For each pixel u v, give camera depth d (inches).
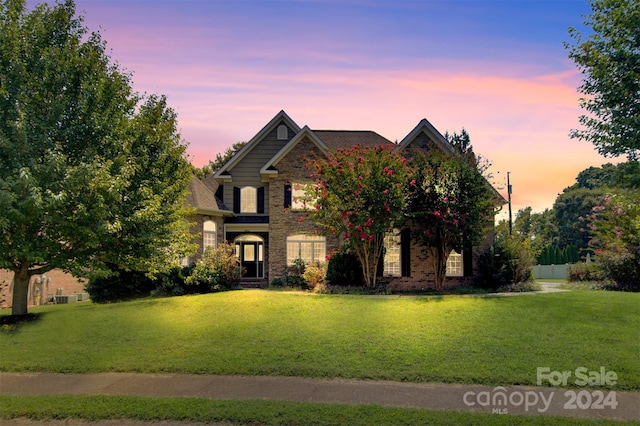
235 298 624.1
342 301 588.4
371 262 761.0
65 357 386.0
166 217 624.7
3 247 475.2
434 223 731.4
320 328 451.8
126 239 556.1
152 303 615.5
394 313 506.6
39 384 323.3
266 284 937.5
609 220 803.4
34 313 574.9
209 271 761.6
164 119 684.7
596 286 755.4
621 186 433.7
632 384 296.4
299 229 917.8
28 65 506.0
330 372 328.5
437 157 745.0
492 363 340.2
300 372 330.0
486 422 235.3
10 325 505.7
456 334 418.3
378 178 696.4
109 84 565.3
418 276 813.9
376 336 417.4
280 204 925.8
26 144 458.9
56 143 484.7
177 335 446.0
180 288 739.4
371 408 257.1
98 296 721.6
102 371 350.0
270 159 1018.7
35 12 537.0
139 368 350.9
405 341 400.5
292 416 246.2
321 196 728.3
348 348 384.5
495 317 479.8
